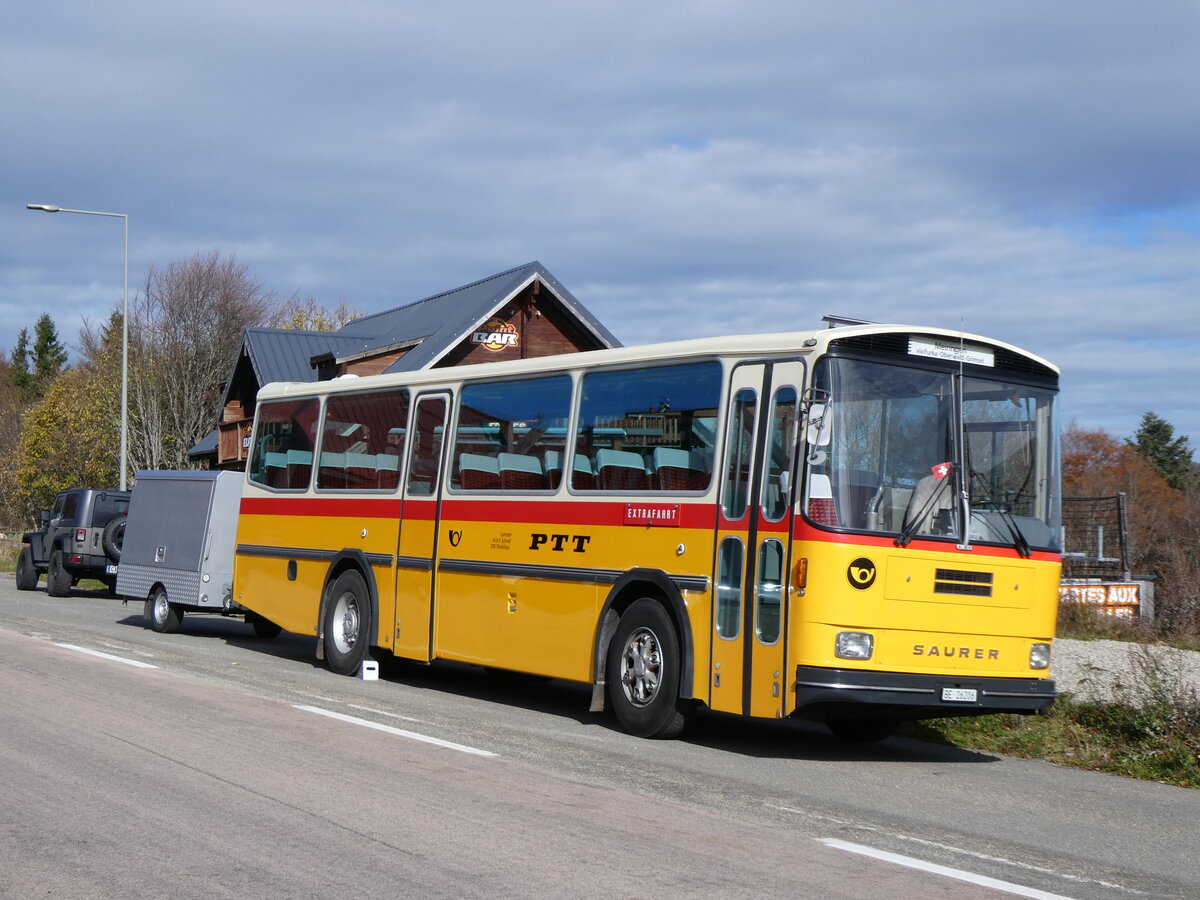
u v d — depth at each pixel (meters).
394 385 14.17
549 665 11.62
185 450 59.53
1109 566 21.70
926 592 9.56
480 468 12.77
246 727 9.85
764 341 10.03
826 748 10.78
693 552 10.27
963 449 9.93
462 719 11.06
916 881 6.14
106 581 26.91
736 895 5.73
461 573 12.77
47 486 57.50
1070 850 7.15
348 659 14.31
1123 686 12.23
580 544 11.38
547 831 6.80
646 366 11.04
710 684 10.02
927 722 11.84
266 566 16.02
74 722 9.78
